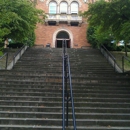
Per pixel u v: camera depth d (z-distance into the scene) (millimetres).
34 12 16344
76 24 30438
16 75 10844
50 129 6207
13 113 7094
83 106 8023
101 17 12680
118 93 9328
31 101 8188
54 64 14602
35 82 10102
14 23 13930
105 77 11023
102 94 8945
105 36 20469
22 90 9242
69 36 30078
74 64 14867
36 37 29250
